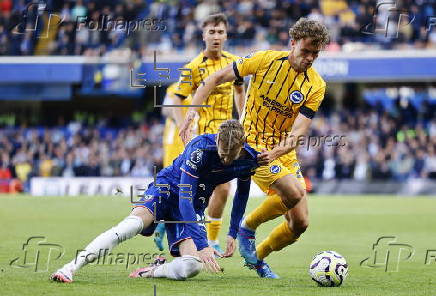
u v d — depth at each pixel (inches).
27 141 2303.2
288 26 2301.9
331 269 549.6
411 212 1429.6
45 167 2208.4
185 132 639.1
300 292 517.7
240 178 567.8
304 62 605.0
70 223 1108.5
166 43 2209.6
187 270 548.1
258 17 2309.3
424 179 2140.7
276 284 561.6
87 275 585.0
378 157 2174.0
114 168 2203.5
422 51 2194.9
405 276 626.5
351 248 855.7
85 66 2185.0
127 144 2313.0
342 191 2129.7
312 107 628.7
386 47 2223.2
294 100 626.5
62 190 2038.6
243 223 623.5
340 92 2568.9
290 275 631.2
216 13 784.3
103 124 2486.5
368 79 2209.6
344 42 2239.2
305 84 624.4
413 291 533.3
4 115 2568.9
